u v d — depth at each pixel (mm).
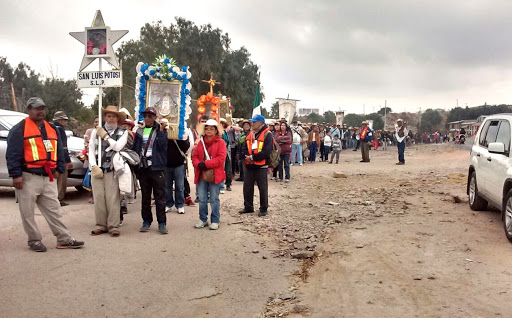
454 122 118000
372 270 5645
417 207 9930
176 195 9188
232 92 50719
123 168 7168
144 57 46188
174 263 5984
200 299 4855
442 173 16859
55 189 6387
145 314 4449
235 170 15031
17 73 48406
